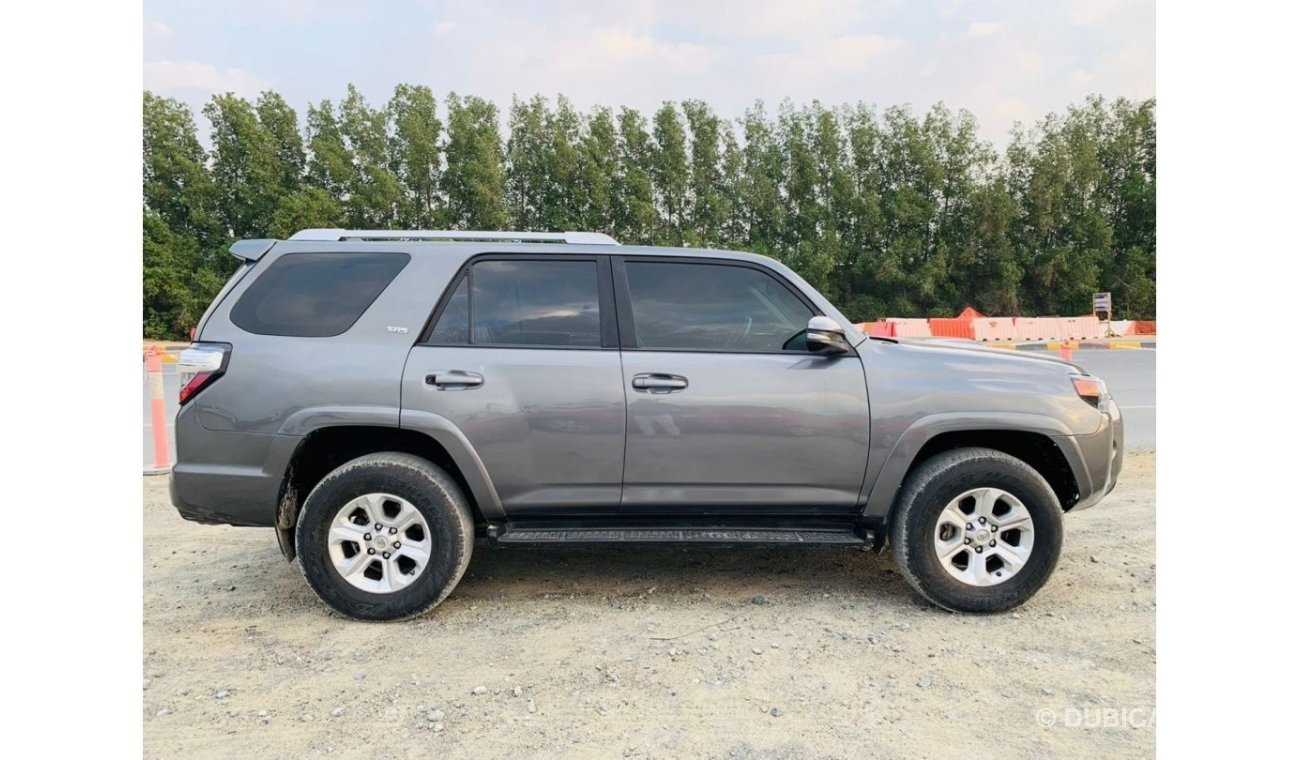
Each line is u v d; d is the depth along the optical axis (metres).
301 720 2.59
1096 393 3.60
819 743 2.42
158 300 31.89
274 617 3.53
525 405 3.45
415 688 2.82
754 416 3.48
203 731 2.53
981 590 3.46
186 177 34.47
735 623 3.42
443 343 3.51
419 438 3.58
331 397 3.40
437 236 3.76
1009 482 3.44
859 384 3.53
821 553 4.43
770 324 3.69
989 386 3.54
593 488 3.52
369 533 3.44
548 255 3.68
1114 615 3.46
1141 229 37.81
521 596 3.77
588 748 2.40
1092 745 2.42
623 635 3.29
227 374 3.41
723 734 2.48
